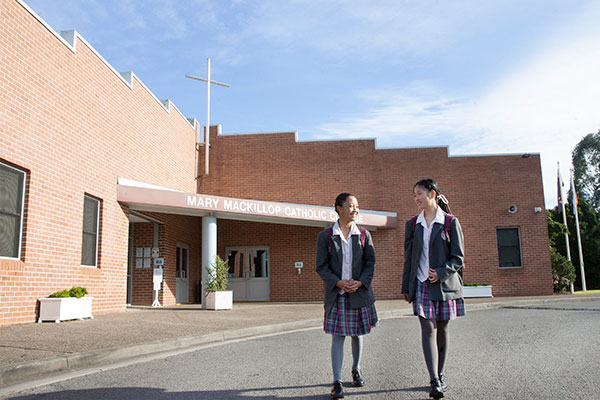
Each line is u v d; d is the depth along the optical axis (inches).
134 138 587.5
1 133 362.0
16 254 380.5
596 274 1164.5
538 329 360.2
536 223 804.6
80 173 465.1
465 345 295.4
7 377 213.2
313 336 358.3
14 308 369.4
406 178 811.4
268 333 386.9
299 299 789.2
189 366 245.3
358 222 732.7
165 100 709.3
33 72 400.2
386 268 786.2
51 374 230.2
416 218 196.9
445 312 183.8
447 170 813.9
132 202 543.2
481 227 802.8
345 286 188.2
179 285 725.3
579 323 388.5
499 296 784.3
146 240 661.9
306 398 184.1
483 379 207.5
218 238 818.8
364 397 183.8
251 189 818.2
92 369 241.1
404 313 539.5
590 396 179.0
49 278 410.9
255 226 813.9
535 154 819.4
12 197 378.3
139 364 251.6
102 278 499.5
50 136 419.8
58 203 428.1
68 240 441.1
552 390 188.1
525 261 796.0
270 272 800.9
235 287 805.2
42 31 413.1
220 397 186.2
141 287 653.9
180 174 746.8
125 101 566.3
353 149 818.8
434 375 178.5
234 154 828.6
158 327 367.2
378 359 258.8
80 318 415.2
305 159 820.0
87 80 483.2
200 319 434.3
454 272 184.1
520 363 238.2
